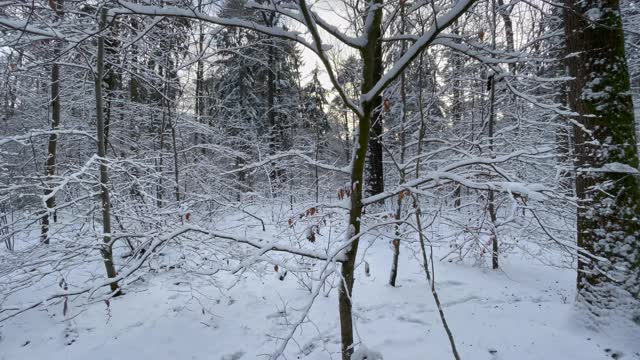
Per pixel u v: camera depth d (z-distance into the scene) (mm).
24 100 8180
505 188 2805
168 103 8102
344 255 3141
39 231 7883
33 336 4410
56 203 6109
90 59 5746
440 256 7238
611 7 4215
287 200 11070
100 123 5312
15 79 5230
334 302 5422
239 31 5770
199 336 4516
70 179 4473
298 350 4289
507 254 7230
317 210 3867
